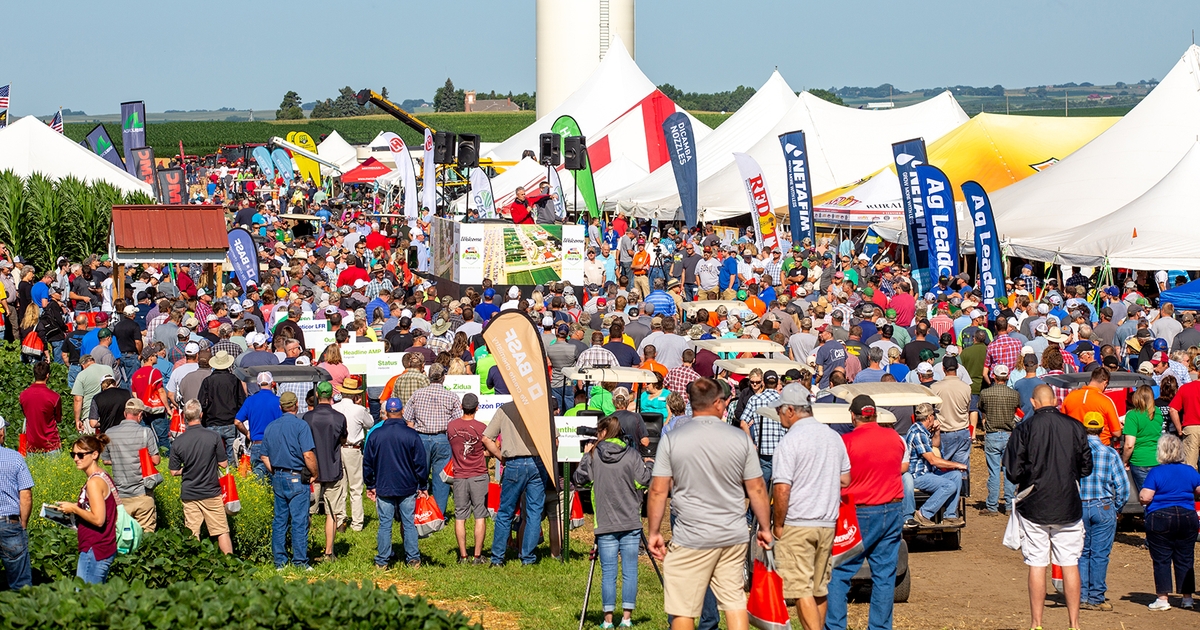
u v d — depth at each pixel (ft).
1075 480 50.06
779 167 220.02
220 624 39.37
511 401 63.52
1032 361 76.79
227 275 154.10
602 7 423.64
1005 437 77.46
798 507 44.68
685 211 181.88
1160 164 164.04
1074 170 169.37
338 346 80.64
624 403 64.90
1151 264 133.49
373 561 64.44
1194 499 56.44
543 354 60.95
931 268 136.46
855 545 47.24
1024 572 64.03
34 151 201.87
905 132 232.53
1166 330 103.65
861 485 47.47
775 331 92.73
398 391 72.95
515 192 225.76
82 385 82.69
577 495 69.51
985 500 83.05
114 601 40.78
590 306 118.73
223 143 653.30
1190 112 169.58
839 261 152.35
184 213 138.72
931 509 67.92
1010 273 162.91
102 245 186.39
